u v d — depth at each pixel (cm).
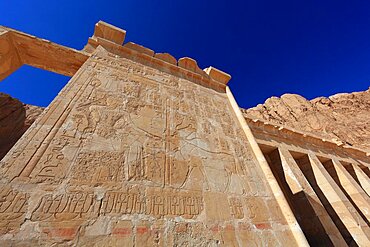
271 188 456
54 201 224
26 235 189
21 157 242
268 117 3222
